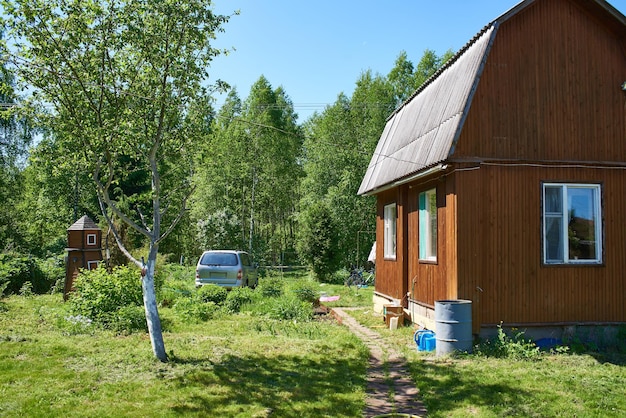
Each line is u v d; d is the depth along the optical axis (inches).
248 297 591.5
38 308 487.2
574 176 383.2
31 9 283.7
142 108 315.0
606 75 395.9
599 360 337.4
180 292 618.8
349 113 1423.5
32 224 1235.2
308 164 1466.5
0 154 951.0
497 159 371.6
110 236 658.2
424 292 435.5
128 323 409.1
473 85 368.5
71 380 271.9
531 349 351.9
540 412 238.1
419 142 439.8
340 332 434.6
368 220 1267.2
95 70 300.7
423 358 343.6
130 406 238.4
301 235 1168.2
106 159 311.4
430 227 430.0
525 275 372.5
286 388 273.3
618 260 386.9
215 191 1379.2
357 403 255.0
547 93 384.2
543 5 390.3
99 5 294.7
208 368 299.9
